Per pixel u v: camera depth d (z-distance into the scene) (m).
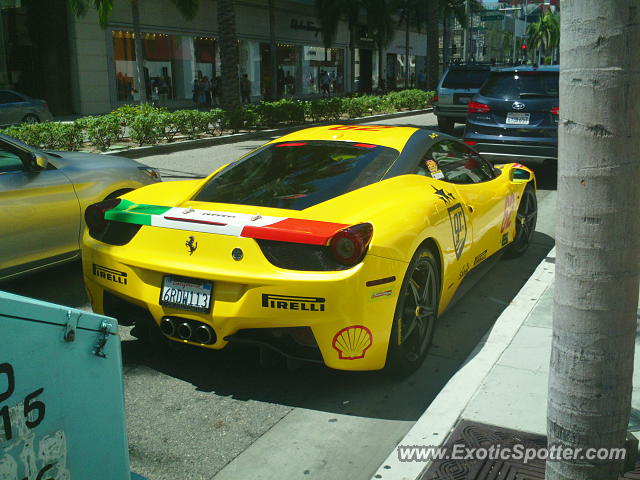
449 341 4.34
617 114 1.88
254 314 3.34
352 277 3.23
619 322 2.02
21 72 27.19
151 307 3.61
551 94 9.42
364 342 3.34
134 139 14.98
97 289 3.89
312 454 3.06
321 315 3.25
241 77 36.56
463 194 4.57
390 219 3.55
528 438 2.98
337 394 3.62
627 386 2.10
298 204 3.68
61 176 5.32
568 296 2.05
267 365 3.57
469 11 48.88
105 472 1.93
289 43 40.22
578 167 1.95
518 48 100.62
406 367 3.71
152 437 3.20
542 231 7.25
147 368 3.92
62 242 5.30
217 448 3.11
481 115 9.70
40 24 27.31
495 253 5.36
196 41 33.22
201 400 3.55
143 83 22.61
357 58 48.91
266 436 3.21
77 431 1.82
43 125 13.30
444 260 4.05
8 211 4.87
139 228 3.69
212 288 3.43
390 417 3.38
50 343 1.71
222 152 14.65
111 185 5.67
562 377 2.12
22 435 1.67
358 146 4.36
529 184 6.10
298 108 20.77
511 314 4.44
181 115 15.89
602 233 1.96
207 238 3.45
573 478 2.16
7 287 5.41
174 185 4.31
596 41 1.86
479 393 3.38
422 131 4.80
